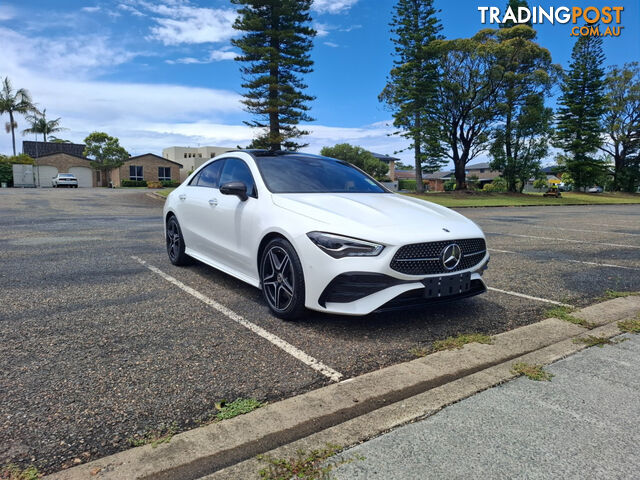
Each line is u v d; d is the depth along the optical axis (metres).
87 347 2.62
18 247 5.92
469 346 2.73
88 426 1.81
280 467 1.56
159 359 2.48
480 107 32.53
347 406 2.01
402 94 30.61
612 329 3.06
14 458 1.59
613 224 11.95
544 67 31.98
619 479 1.52
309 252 2.87
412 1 29.52
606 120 46.34
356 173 4.40
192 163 56.06
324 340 2.82
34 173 41.97
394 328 3.07
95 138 41.28
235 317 3.23
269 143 24.14
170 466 1.56
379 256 2.76
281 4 22.20
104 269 4.72
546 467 1.58
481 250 3.26
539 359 2.54
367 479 1.50
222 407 1.98
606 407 2.02
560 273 5.00
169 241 5.20
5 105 45.50
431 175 80.25
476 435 1.78
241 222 3.60
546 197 33.25
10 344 2.64
